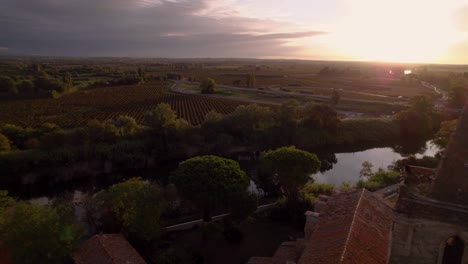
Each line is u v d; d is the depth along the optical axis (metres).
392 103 157.88
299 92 199.12
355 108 150.75
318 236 26.16
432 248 16.41
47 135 78.75
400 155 94.88
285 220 45.59
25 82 177.12
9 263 31.97
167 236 42.44
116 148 81.81
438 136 85.19
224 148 90.62
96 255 31.67
